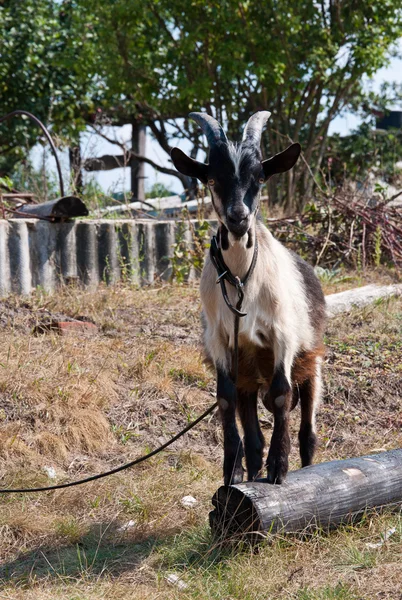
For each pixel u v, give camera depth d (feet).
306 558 11.35
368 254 31.58
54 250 24.31
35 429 16.08
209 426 17.48
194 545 12.13
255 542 11.57
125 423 17.11
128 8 41.11
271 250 12.53
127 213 32.73
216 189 11.59
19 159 50.11
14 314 21.57
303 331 13.48
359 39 41.42
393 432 17.56
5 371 17.52
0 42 44.47
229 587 10.71
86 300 23.17
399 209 33.71
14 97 46.44
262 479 12.27
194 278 28.04
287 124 44.50
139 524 13.15
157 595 10.68
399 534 11.94
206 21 41.83
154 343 20.77
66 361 18.61
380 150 50.90
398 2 40.96
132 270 26.30
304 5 41.19
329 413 18.31
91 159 38.19
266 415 18.40
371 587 10.40
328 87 45.44
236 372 12.39
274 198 44.16
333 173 51.13
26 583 11.34
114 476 14.85
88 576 11.44
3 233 22.84
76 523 13.12
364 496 12.47
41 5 46.29
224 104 46.96
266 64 41.45
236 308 12.08
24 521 12.93
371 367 20.40
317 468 12.72
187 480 14.78
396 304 25.41
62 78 47.44
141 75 45.29
